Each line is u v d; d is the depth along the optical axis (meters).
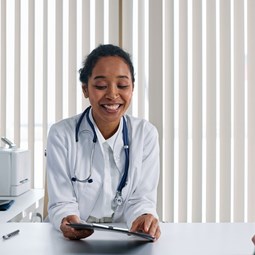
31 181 2.89
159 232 1.26
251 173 2.84
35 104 2.91
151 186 1.65
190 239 1.22
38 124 2.91
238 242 1.18
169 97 2.86
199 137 2.85
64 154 1.59
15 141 2.92
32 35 2.89
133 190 1.62
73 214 1.42
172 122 2.86
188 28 2.85
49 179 1.57
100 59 1.47
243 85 2.84
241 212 2.85
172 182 2.85
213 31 2.83
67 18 2.89
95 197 1.59
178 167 2.87
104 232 1.31
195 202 2.85
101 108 1.50
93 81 1.47
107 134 1.64
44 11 2.87
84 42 2.88
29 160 2.67
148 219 1.31
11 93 2.94
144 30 2.86
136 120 1.75
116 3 2.86
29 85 2.90
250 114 2.84
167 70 2.86
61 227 1.29
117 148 1.62
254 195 2.84
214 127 2.85
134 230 1.26
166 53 2.86
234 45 2.84
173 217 2.85
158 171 1.71
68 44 2.89
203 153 2.86
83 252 1.09
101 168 1.60
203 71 2.85
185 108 2.86
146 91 2.87
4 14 2.91
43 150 2.90
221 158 2.85
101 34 2.88
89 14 2.88
